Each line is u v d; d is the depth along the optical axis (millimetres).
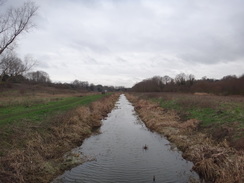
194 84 75438
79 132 17062
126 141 16094
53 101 36062
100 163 11766
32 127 14367
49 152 12344
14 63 31734
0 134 12016
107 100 47719
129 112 33031
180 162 11969
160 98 42500
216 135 14031
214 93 60562
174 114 23609
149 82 106000
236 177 8586
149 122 21891
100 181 9758
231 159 10102
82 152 13453
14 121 15109
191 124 17609
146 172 10711
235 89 56719
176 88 80625
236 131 13336
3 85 53469
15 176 9062
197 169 10695
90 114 24188
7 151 10648
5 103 27078
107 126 21625
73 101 36656
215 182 9227
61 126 16328
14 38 24812
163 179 9992
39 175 9844
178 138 15555
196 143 13602
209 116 18688
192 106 24828
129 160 12234
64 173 10523
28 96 42656
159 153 13422
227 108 19938
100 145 15031
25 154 10867
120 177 10164
